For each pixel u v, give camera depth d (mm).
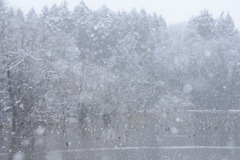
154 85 85188
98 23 94000
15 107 43438
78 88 54438
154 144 32438
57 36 75375
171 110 84875
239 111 86312
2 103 44125
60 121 50906
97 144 32688
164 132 41344
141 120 58250
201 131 41750
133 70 86188
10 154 28234
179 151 28812
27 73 44969
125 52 90062
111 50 91812
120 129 44906
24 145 32281
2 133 39875
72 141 34625
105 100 57906
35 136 37969
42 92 47656
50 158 26719
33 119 47094
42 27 79625
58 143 33469
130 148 30453
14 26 63156
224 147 30391
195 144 32156
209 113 78375
